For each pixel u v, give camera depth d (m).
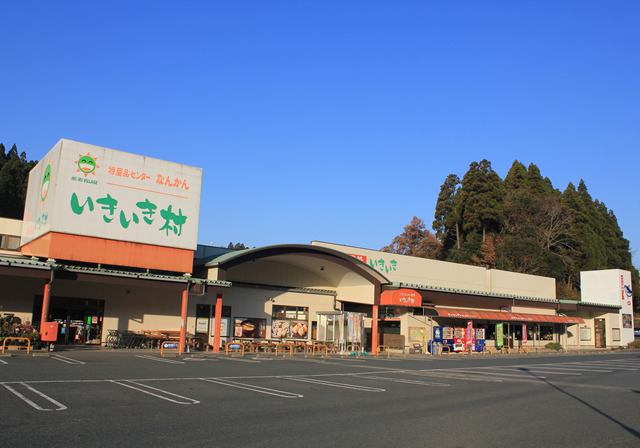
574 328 52.28
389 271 39.81
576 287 71.75
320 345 32.00
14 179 59.19
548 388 16.28
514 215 68.75
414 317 37.06
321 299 37.16
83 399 10.82
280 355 27.64
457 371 21.55
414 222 76.56
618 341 54.19
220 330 29.12
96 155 25.42
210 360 22.17
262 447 7.62
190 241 27.92
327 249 32.69
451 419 10.41
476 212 70.00
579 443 8.73
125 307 28.22
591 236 70.12
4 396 10.65
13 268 21.22
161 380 14.47
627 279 56.47
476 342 38.44
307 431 8.78
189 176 28.42
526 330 46.75
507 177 78.50
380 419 10.11
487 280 48.41
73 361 18.58
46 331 21.66
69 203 24.33
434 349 35.00
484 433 9.23
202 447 7.45
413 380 17.34
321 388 14.30
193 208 28.33
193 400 11.35
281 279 35.34
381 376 18.30
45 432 7.88
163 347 25.50
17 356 19.56
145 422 8.92
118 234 25.59
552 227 69.06
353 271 34.66
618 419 11.14
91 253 24.72
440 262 44.12
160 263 26.78
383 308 38.41
